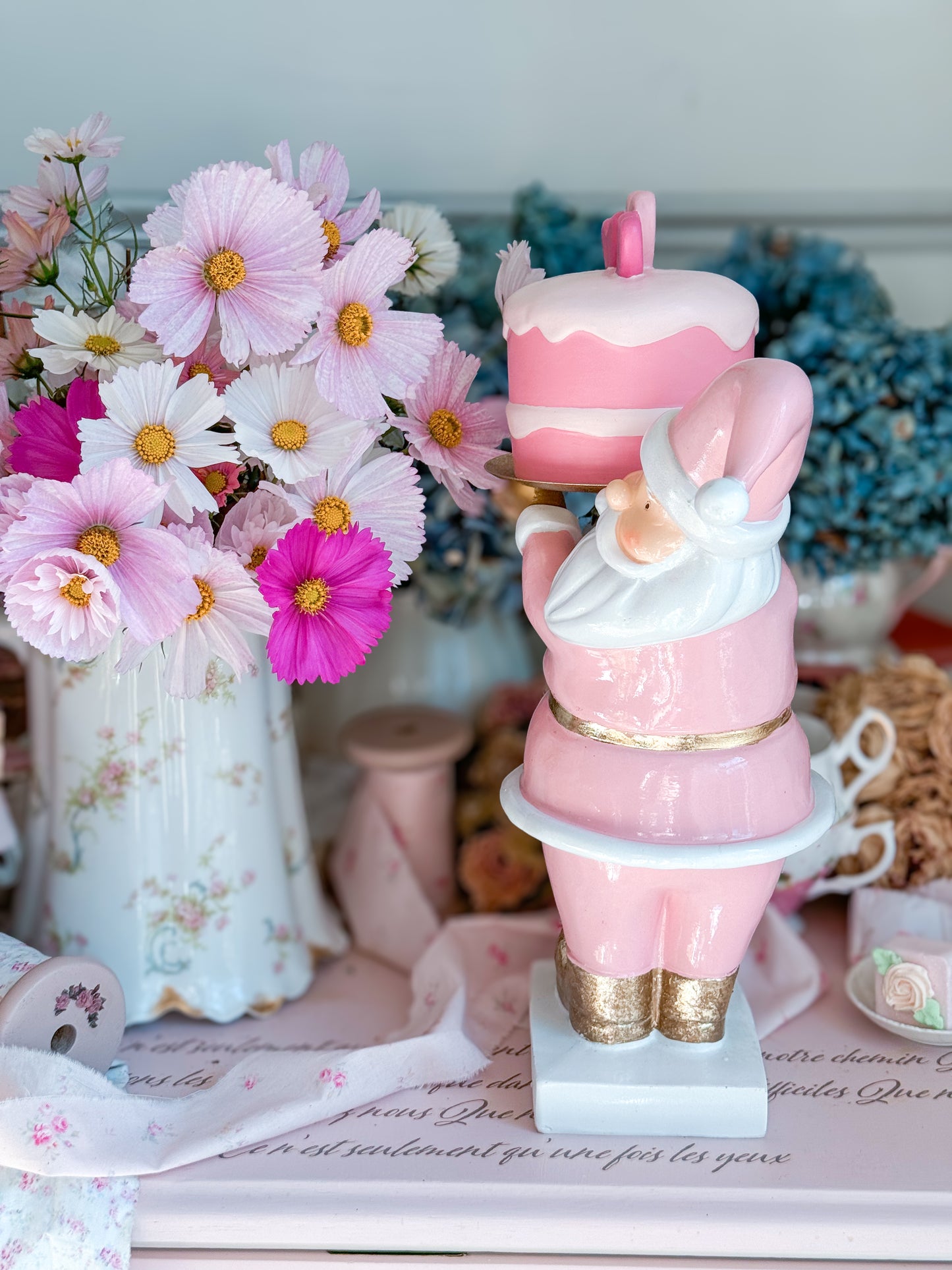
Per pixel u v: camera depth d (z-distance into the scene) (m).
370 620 0.48
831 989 0.66
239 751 0.62
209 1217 0.50
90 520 0.44
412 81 0.94
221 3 0.89
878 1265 0.50
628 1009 0.54
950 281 1.04
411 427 0.54
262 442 0.48
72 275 0.56
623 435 0.46
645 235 0.47
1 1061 0.49
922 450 0.78
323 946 0.71
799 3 0.94
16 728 0.82
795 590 0.50
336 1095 0.55
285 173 0.50
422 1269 0.50
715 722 0.47
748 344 0.47
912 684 0.73
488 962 0.68
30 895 0.68
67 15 0.88
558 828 0.49
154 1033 0.64
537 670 0.98
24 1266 0.48
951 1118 0.55
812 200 1.00
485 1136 0.54
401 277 0.50
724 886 0.50
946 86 0.97
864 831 0.69
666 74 0.95
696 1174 0.51
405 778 0.76
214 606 0.49
